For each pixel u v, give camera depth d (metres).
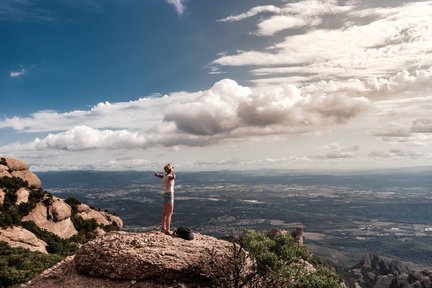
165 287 16.91
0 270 54.00
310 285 19.14
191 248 18.25
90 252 18.59
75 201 109.38
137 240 18.45
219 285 16.66
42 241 80.12
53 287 17.88
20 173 100.69
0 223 77.00
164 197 19.42
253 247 19.02
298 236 114.31
